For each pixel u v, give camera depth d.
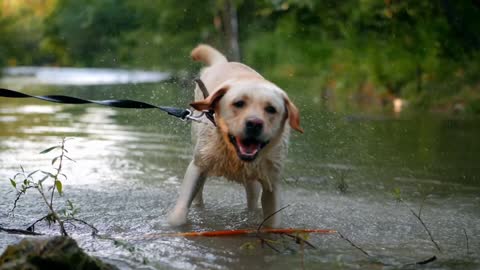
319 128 9.45
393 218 5.05
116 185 5.95
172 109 4.67
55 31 28.55
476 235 4.59
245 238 4.37
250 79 4.64
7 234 4.20
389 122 10.44
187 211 4.73
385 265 3.80
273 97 4.31
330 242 4.34
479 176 6.54
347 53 15.73
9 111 11.57
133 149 7.76
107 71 22.33
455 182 6.29
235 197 5.73
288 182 6.23
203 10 21.72
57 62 28.59
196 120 4.68
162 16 22.36
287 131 4.73
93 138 8.50
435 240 4.45
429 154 7.69
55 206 5.13
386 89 14.16
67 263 3.20
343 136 8.85
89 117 10.75
